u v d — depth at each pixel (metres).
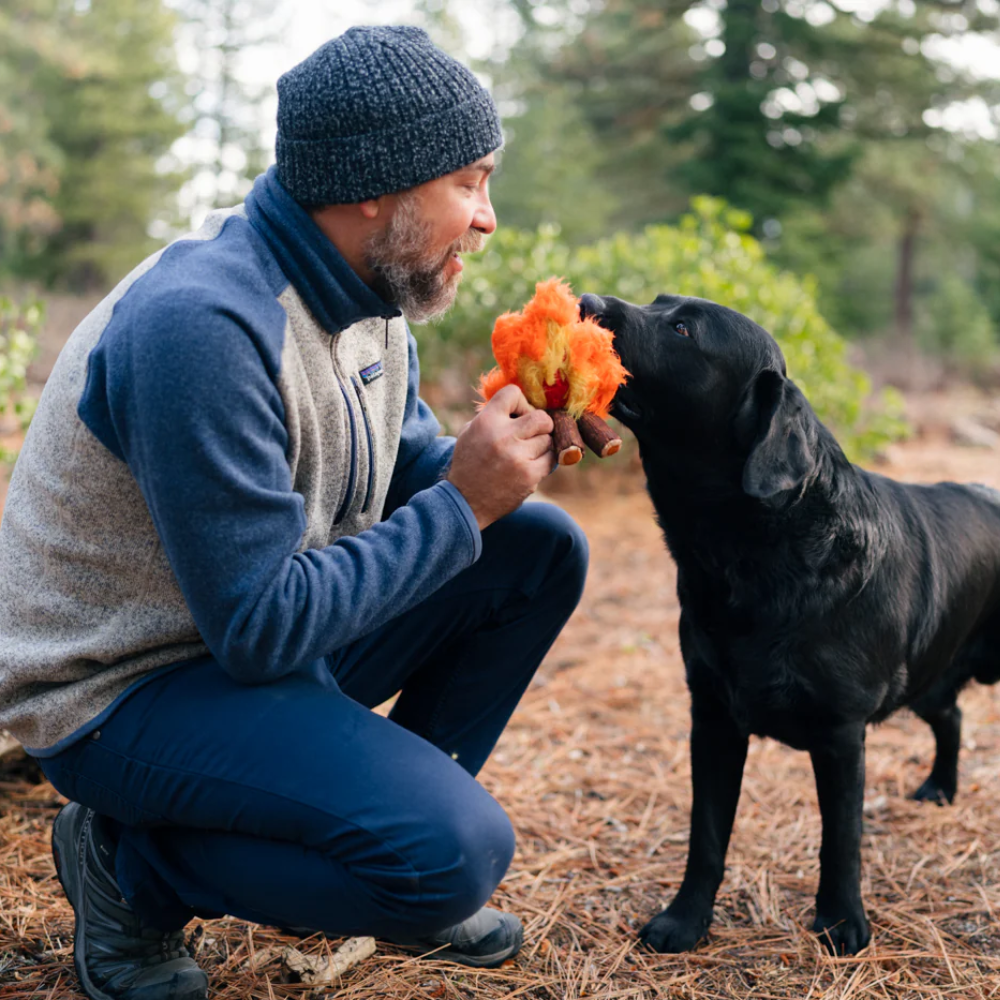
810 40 20.27
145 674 1.76
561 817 3.02
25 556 1.74
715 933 2.44
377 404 2.00
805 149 20.19
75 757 1.78
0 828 2.69
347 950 2.14
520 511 2.22
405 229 1.72
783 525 2.29
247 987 2.06
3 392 4.51
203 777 1.68
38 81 23.77
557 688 4.12
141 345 1.55
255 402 1.58
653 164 24.53
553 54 25.77
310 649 1.66
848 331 22.64
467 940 2.18
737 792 2.48
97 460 1.64
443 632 2.25
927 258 37.28
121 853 1.88
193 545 1.55
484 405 1.87
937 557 2.66
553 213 24.95
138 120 24.41
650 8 22.19
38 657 1.71
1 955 2.13
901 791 3.28
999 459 10.03
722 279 6.96
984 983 2.26
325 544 1.89
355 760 1.65
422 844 1.61
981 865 2.79
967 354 22.47
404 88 1.64
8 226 24.42
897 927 2.48
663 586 5.66
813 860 2.80
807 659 2.30
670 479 2.40
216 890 1.80
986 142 25.34
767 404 2.28
